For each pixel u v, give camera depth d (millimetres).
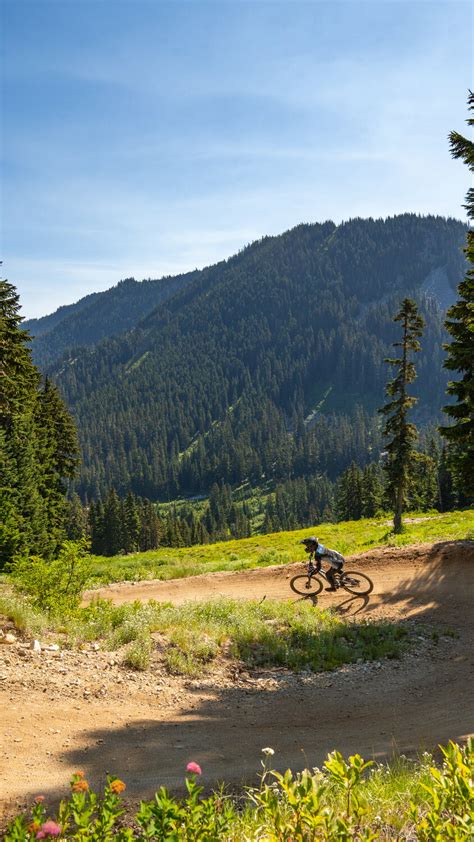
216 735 7102
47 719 6754
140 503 130750
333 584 15781
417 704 8906
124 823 4473
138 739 6586
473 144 17172
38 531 31641
